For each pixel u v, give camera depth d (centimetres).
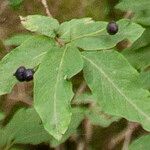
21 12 82
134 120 39
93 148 75
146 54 53
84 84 74
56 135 37
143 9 54
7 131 58
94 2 79
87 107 65
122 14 76
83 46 41
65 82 39
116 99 39
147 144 49
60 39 42
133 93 40
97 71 40
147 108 39
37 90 39
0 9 81
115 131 76
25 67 41
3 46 80
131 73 40
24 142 57
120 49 73
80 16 80
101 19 78
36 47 41
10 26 81
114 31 41
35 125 57
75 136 75
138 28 42
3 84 41
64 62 39
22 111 58
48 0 82
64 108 38
